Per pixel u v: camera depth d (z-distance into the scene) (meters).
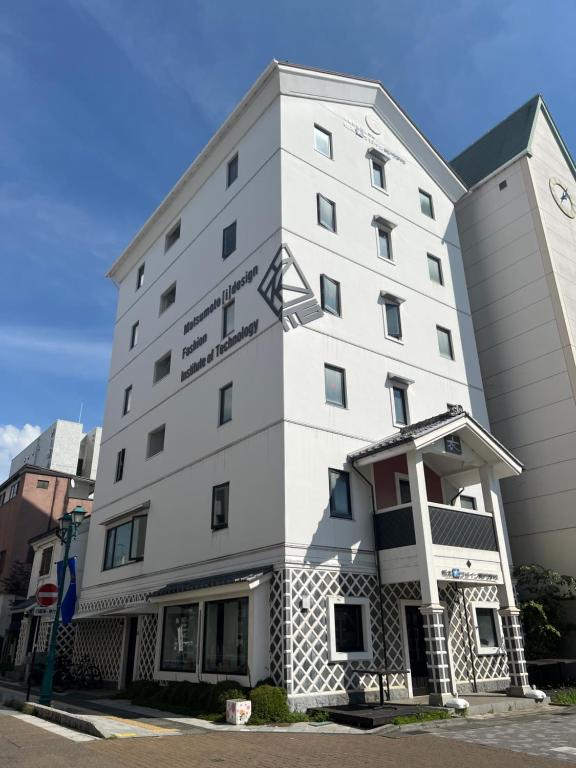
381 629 14.75
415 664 15.38
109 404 27.55
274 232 17.75
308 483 14.89
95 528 25.58
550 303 23.11
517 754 8.34
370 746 9.09
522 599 20.59
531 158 25.52
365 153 21.59
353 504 15.56
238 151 21.09
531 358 23.28
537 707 13.62
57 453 46.00
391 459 17.11
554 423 22.00
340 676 13.49
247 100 20.58
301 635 13.17
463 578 14.04
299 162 18.92
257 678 13.05
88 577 24.95
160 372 23.59
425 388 19.94
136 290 27.80
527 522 21.95
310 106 20.22
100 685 21.30
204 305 20.81
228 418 17.73
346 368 17.36
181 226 24.30
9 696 17.25
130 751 8.55
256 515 15.12
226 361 18.50
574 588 19.34
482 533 15.05
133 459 23.58
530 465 22.34
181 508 18.92
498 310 24.83
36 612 19.98
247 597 14.02
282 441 14.94
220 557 16.16
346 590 14.41
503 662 17.62
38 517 37.41
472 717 11.92
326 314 17.52
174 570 18.36
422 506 13.95
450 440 15.20
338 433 16.20
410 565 14.23
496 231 25.67
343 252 19.02
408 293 20.91
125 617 21.09
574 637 19.66
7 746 8.93
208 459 18.05
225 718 12.02
